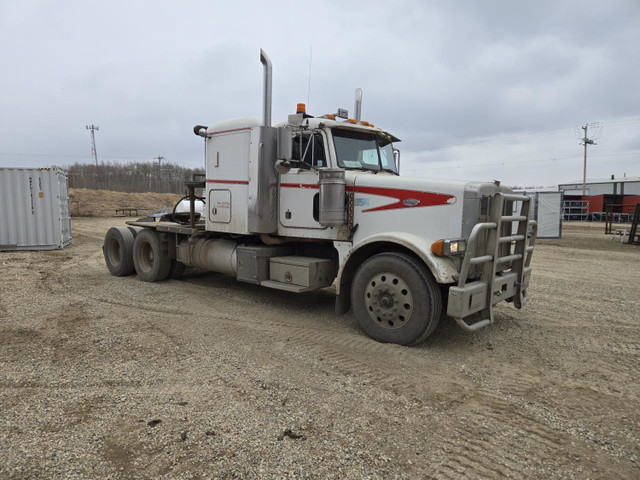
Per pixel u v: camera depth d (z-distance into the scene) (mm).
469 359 4406
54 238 13625
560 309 6551
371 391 3590
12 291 7145
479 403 3449
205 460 2584
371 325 4887
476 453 2756
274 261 6094
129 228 9117
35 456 2600
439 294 4578
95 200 46875
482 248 4695
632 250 14883
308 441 2809
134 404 3279
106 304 6367
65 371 3898
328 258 6047
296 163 5730
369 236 4996
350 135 5852
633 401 3566
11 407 3223
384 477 2473
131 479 2404
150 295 7047
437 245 4473
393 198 5023
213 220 6738
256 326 5352
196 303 6547
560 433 3031
